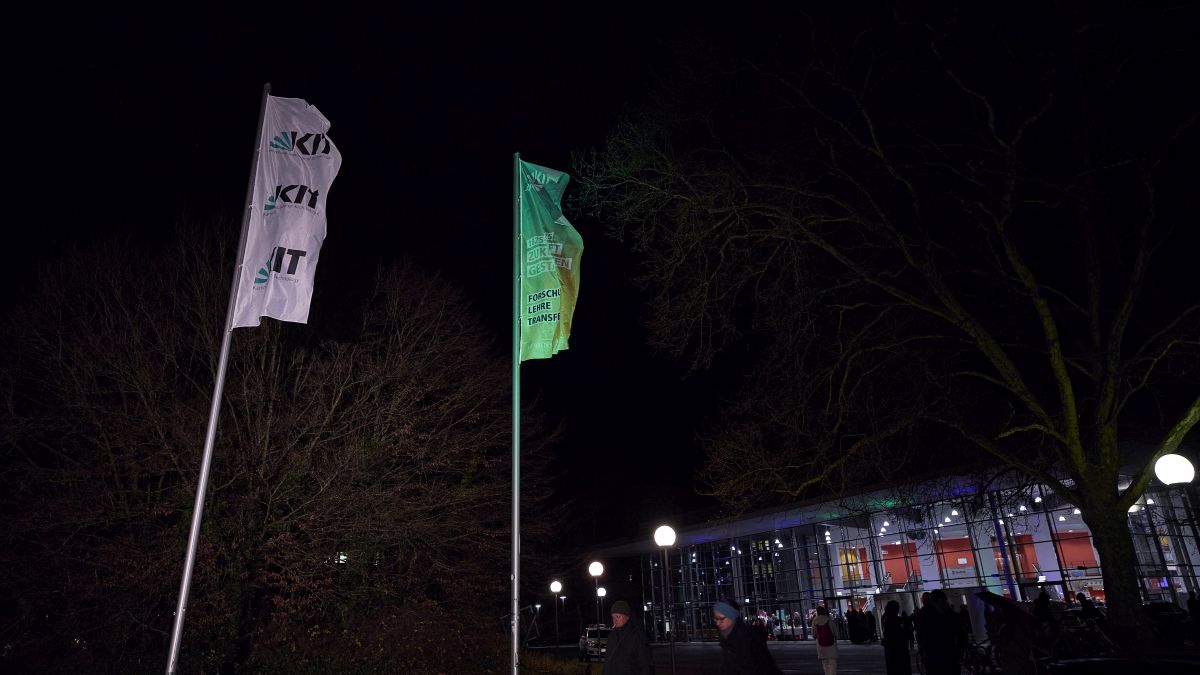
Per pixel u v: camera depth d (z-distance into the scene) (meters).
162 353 18.53
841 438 17.05
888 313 17.62
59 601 17.52
